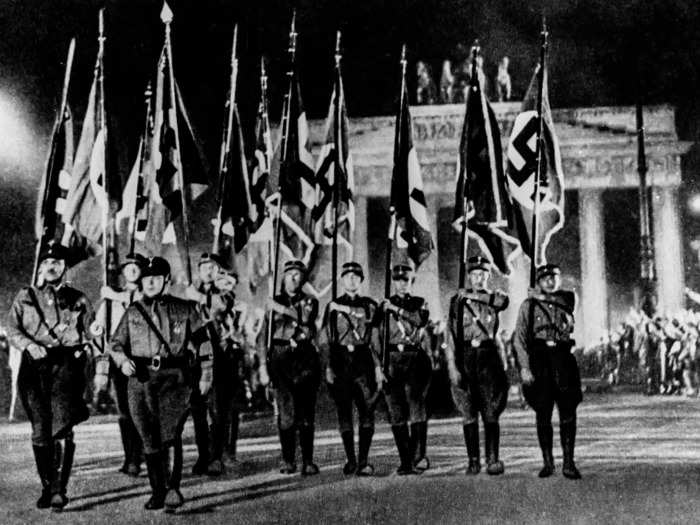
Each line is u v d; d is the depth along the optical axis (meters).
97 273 26.22
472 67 11.14
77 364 8.06
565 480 8.88
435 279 41.19
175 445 7.61
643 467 9.75
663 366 24.69
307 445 9.59
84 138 10.99
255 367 19.11
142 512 7.58
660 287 37.72
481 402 9.37
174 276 21.72
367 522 7.07
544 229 11.72
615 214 45.34
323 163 12.23
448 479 9.07
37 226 10.84
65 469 7.91
